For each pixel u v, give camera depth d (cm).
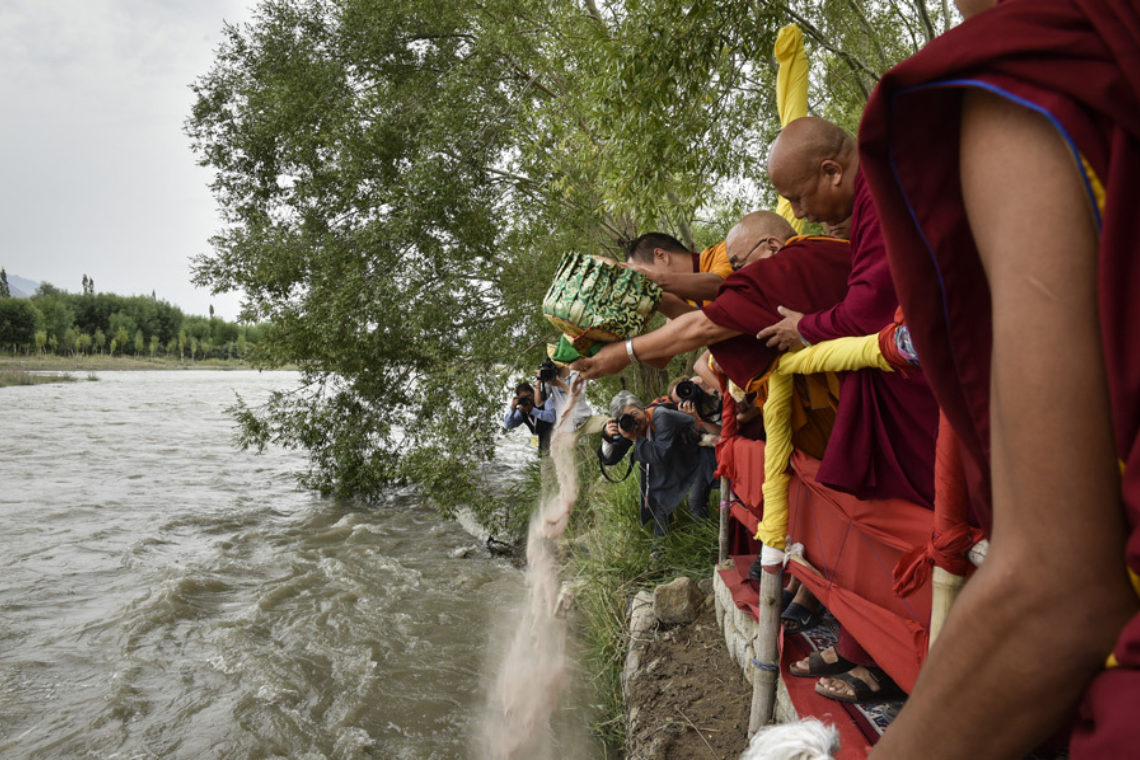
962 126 60
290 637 685
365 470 1168
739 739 345
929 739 59
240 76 1144
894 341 184
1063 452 52
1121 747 46
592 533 730
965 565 162
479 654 638
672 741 353
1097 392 52
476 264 1073
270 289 1094
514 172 1034
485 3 992
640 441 599
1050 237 53
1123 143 50
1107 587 51
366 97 1025
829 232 252
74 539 1012
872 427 213
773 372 245
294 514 1147
